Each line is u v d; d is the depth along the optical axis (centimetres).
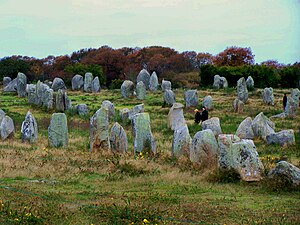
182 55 8462
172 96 4309
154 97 4966
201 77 6241
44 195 1241
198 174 1565
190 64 8262
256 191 1339
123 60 8225
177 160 1802
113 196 1252
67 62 8338
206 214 1076
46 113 3906
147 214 1048
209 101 4044
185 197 1262
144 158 1877
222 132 2767
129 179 1501
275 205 1173
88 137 2714
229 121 3372
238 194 1303
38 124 3253
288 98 3509
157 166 1695
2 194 1230
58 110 3947
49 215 1048
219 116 3659
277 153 2108
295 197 1266
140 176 1541
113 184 1438
